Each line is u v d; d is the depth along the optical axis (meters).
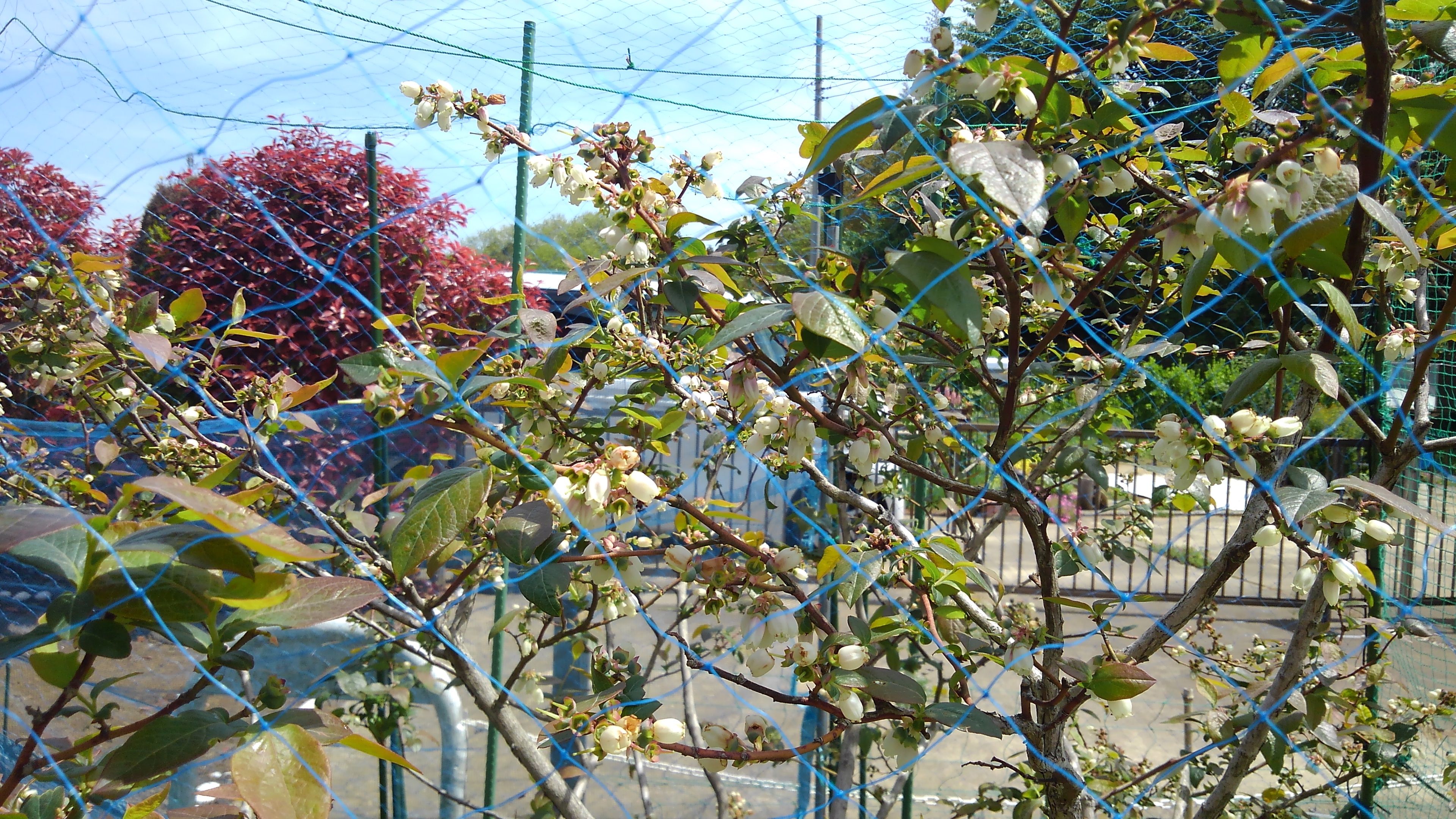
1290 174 1.00
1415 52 1.32
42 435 2.24
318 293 3.44
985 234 1.28
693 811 2.97
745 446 1.41
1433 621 2.16
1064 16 1.11
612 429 1.57
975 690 1.78
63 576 0.88
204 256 3.28
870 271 1.47
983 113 1.27
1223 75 1.25
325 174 3.47
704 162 1.61
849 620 1.33
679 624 2.21
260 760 0.89
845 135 1.15
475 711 3.63
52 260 2.05
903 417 1.94
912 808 2.76
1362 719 2.07
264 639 2.56
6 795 0.93
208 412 2.16
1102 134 1.26
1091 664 1.36
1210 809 1.65
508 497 1.64
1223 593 4.08
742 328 1.16
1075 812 1.57
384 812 2.74
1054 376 2.11
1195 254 1.17
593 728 1.27
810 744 1.28
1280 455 1.45
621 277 1.37
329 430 2.80
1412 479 2.21
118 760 0.93
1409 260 1.48
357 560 1.23
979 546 2.26
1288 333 1.45
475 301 3.96
